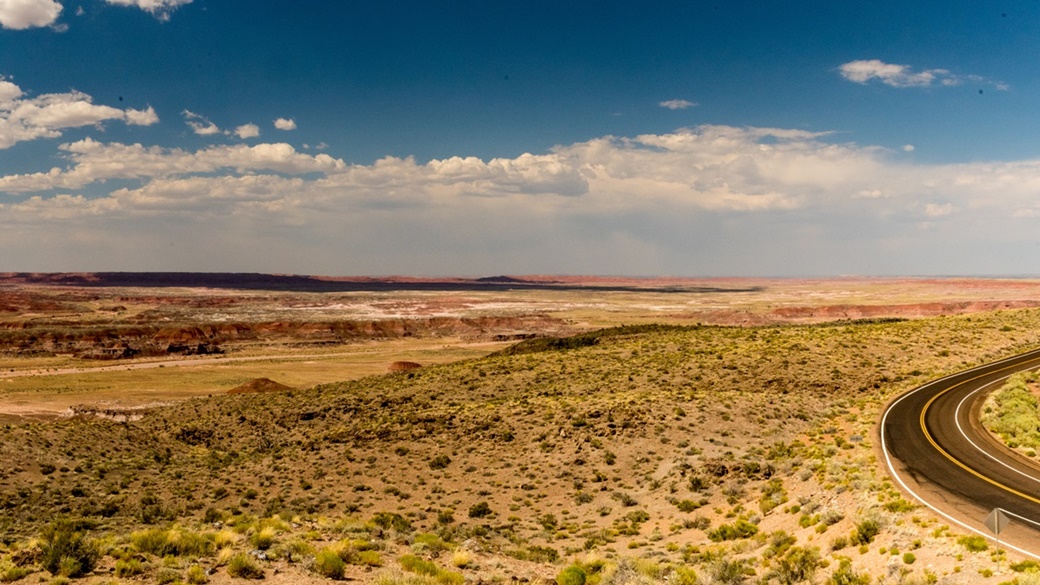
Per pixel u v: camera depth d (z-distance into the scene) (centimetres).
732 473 3366
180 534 1848
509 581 1841
